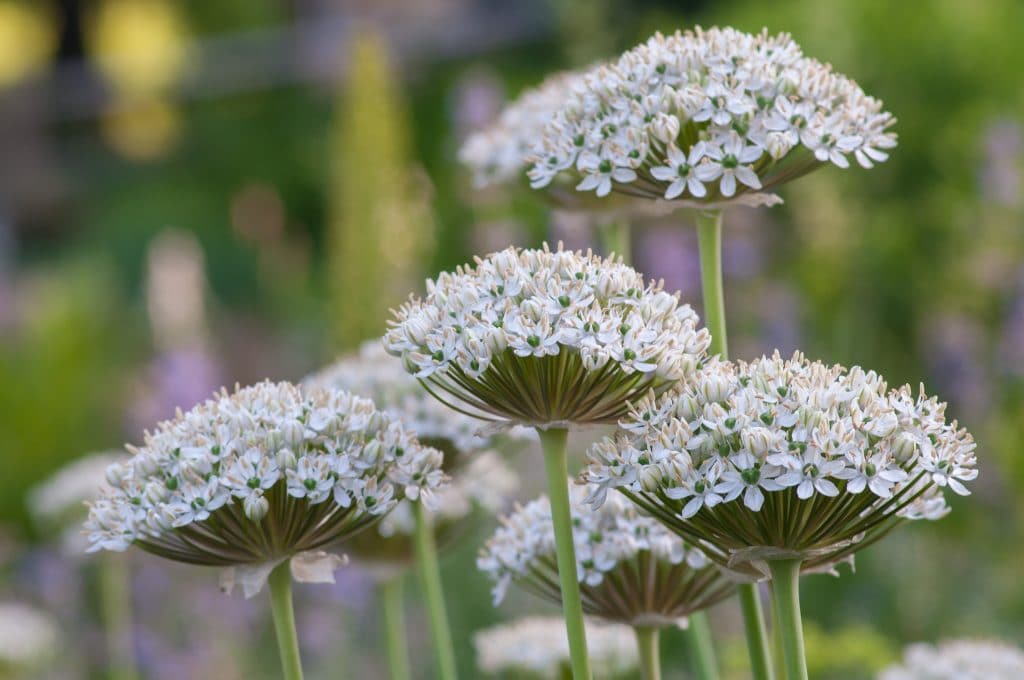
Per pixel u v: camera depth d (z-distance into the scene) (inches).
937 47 681.0
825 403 112.7
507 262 123.0
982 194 588.1
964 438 115.6
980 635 399.5
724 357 148.9
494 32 1056.2
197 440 125.2
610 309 120.4
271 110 1124.5
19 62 1375.5
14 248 1085.8
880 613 410.6
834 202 551.2
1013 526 448.8
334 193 511.5
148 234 1021.2
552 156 139.6
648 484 111.3
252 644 471.5
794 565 118.8
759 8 748.6
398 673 182.2
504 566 145.3
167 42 1348.4
